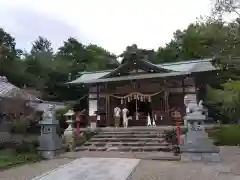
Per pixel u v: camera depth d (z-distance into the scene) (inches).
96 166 327.3
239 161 349.1
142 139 482.0
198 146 360.8
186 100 656.4
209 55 730.8
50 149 418.3
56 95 1375.5
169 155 386.3
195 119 367.9
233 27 629.3
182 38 1466.5
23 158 385.4
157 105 732.0
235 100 578.6
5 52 1175.0
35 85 1285.7
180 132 481.4
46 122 436.5
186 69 748.6
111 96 799.1
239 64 644.7
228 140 518.6
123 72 784.3
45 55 1605.6
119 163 342.3
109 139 506.3
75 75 1504.7
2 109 561.0
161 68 722.2
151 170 302.0
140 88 758.5
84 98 1084.5
